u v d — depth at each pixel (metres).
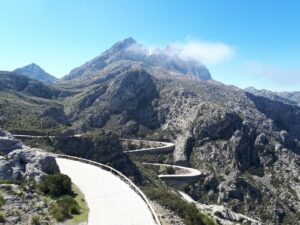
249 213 137.38
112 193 40.78
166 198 41.22
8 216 28.70
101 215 32.72
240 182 150.75
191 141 193.38
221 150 183.75
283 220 137.00
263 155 183.62
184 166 175.25
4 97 180.62
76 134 119.06
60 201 33.72
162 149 181.00
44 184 37.94
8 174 40.97
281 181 166.62
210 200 141.25
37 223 28.27
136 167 113.31
